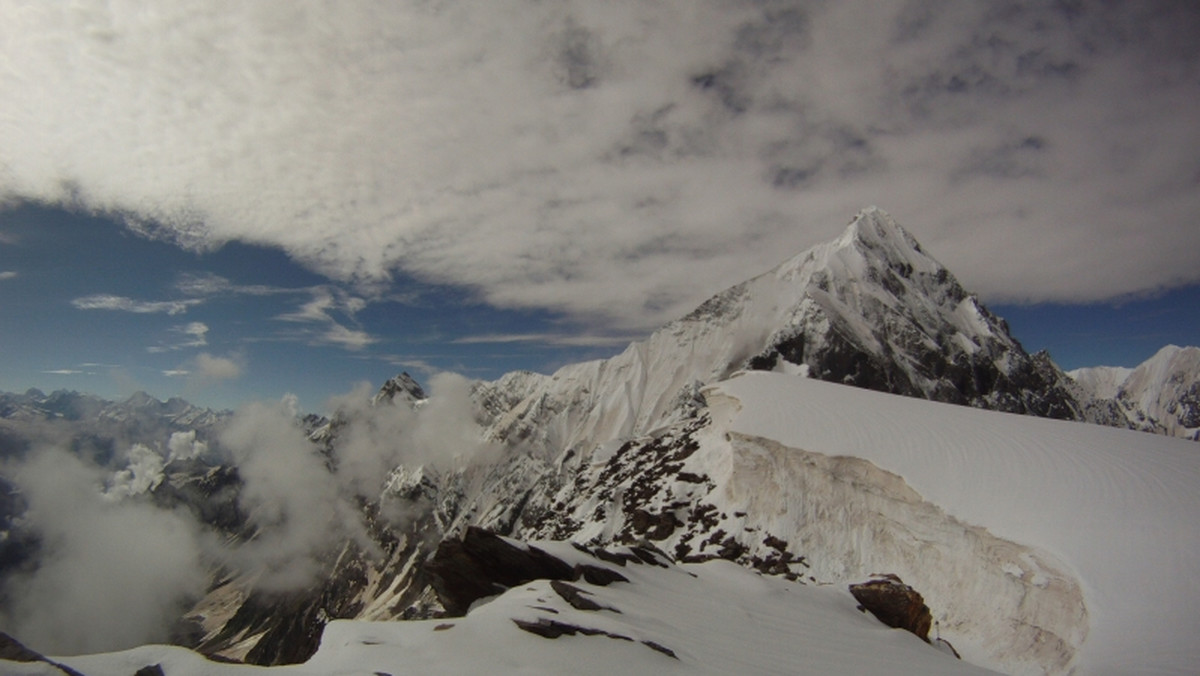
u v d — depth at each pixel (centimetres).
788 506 4588
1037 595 2783
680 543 4984
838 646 1861
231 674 1009
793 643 1797
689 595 2186
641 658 1325
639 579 2259
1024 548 2914
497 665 1186
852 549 4044
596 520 6378
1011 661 2761
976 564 3212
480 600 2142
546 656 1255
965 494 3491
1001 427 4222
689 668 1348
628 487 6619
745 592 2378
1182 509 2714
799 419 5159
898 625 2547
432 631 1362
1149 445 3547
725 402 6594
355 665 1137
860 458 4244
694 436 7325
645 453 8081
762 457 5000
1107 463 3322
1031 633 2761
